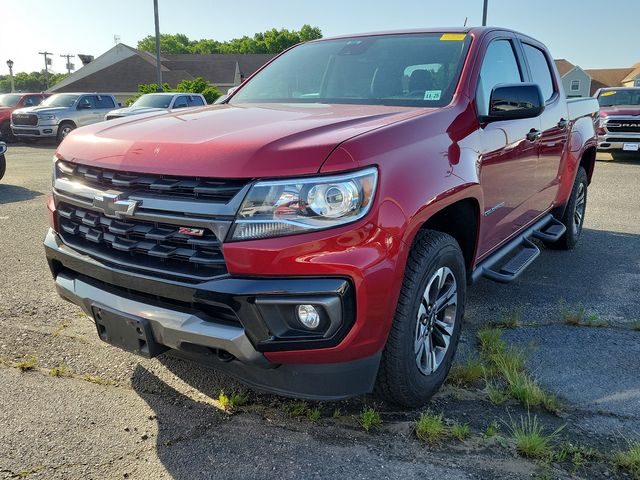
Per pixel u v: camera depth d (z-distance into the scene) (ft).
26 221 22.90
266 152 7.48
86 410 9.25
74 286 9.19
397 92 11.30
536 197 14.88
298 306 7.39
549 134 14.92
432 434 8.53
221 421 8.99
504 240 13.32
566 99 17.53
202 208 7.51
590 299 14.73
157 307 8.09
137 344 8.37
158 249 8.00
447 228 10.67
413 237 8.17
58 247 9.53
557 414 9.25
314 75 12.69
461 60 11.41
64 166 9.57
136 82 158.40
